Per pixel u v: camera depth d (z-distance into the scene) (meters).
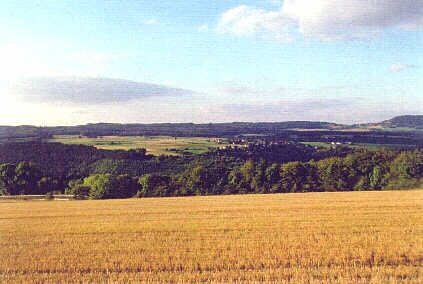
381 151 72.75
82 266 16.17
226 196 55.38
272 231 22.48
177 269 15.80
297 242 19.33
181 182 72.50
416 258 16.27
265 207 35.44
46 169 78.12
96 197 69.31
